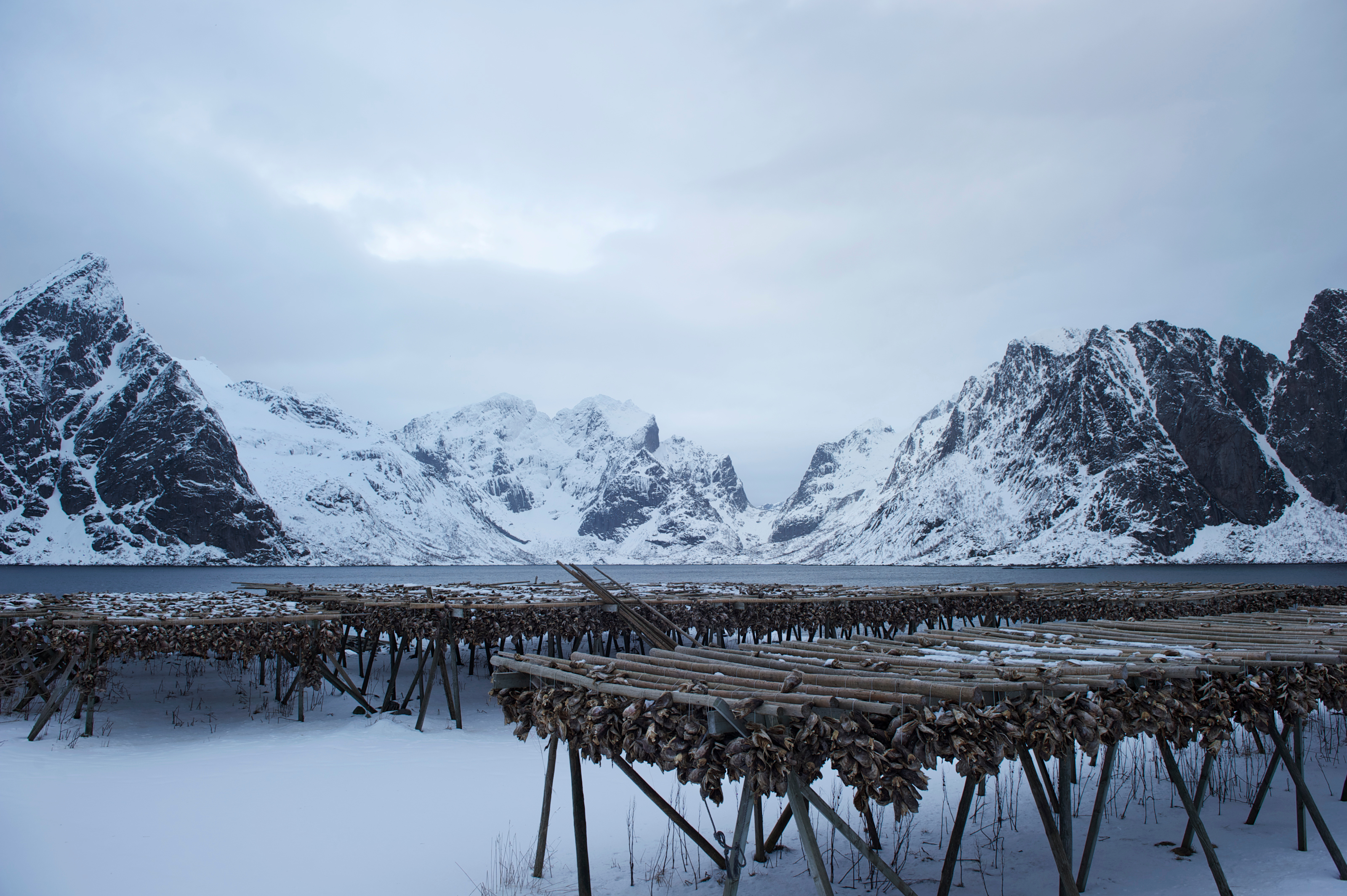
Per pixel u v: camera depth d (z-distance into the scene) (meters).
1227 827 8.11
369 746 12.43
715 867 7.18
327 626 14.62
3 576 134.62
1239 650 7.29
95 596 21.08
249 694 17.00
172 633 13.84
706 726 4.88
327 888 6.85
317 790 9.93
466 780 10.37
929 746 4.58
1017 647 7.47
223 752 12.02
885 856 7.44
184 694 16.80
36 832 8.25
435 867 7.32
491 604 14.62
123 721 14.20
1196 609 23.58
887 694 4.89
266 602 18.30
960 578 120.12
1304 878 6.75
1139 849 7.54
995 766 4.78
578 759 6.46
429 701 14.80
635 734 5.42
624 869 7.18
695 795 9.56
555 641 20.16
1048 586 27.67
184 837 8.16
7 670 15.12
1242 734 11.81
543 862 7.18
